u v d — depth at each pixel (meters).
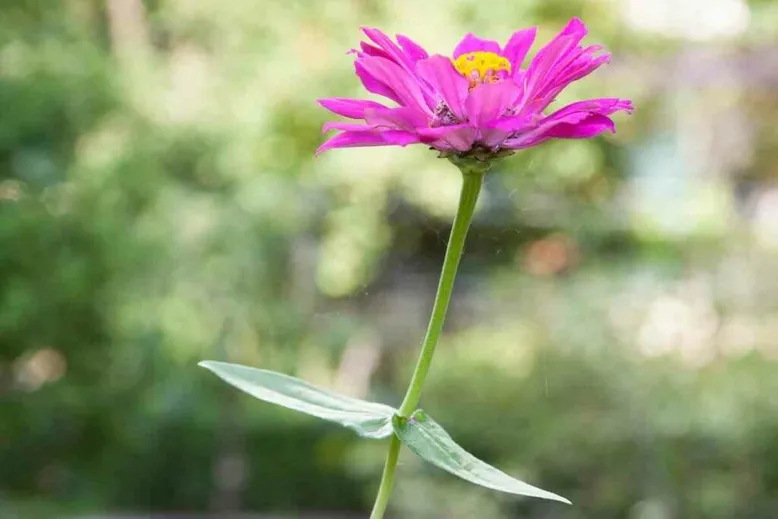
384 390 2.11
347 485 2.14
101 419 1.82
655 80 2.29
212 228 1.80
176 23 2.11
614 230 2.13
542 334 1.71
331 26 2.11
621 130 2.32
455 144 0.57
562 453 1.57
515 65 0.62
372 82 0.59
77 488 1.87
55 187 1.64
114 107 1.74
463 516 1.58
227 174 1.89
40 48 1.73
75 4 2.11
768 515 1.49
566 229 2.07
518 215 1.98
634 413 1.55
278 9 2.10
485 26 2.12
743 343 1.78
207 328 1.81
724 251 1.98
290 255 2.05
